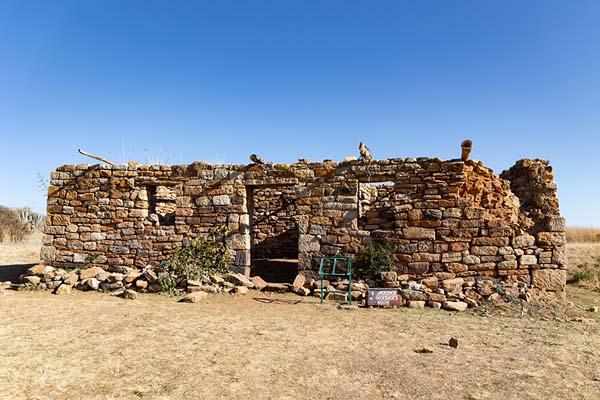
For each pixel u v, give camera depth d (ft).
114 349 18.98
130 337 20.89
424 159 33.68
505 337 22.59
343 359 18.29
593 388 15.61
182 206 37.24
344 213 34.71
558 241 32.24
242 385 15.26
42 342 19.74
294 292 33.32
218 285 33.53
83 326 22.81
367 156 34.53
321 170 35.45
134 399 13.93
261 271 41.83
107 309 27.12
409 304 30.14
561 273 31.99
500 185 33.47
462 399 14.47
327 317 26.43
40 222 104.17
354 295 31.50
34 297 30.73
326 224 34.94
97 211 38.17
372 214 34.81
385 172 34.14
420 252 33.04
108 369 16.53
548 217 32.65
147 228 37.37
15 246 65.46
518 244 32.24
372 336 22.17
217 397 14.24
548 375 16.85
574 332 24.11
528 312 28.76
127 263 37.27
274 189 52.06
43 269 34.78
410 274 33.06
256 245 51.85
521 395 14.87
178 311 27.04
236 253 36.17
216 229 36.55
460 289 31.71
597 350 20.49
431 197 33.30
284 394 14.60
